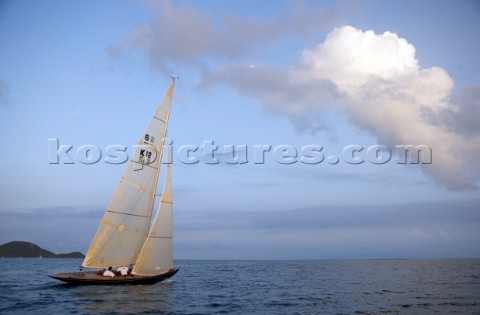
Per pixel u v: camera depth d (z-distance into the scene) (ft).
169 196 101.14
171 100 108.06
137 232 102.27
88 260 96.94
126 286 97.66
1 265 280.10
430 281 140.87
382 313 74.59
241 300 90.74
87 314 69.62
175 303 82.38
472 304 84.79
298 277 167.22
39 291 94.38
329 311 76.69
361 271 214.07
